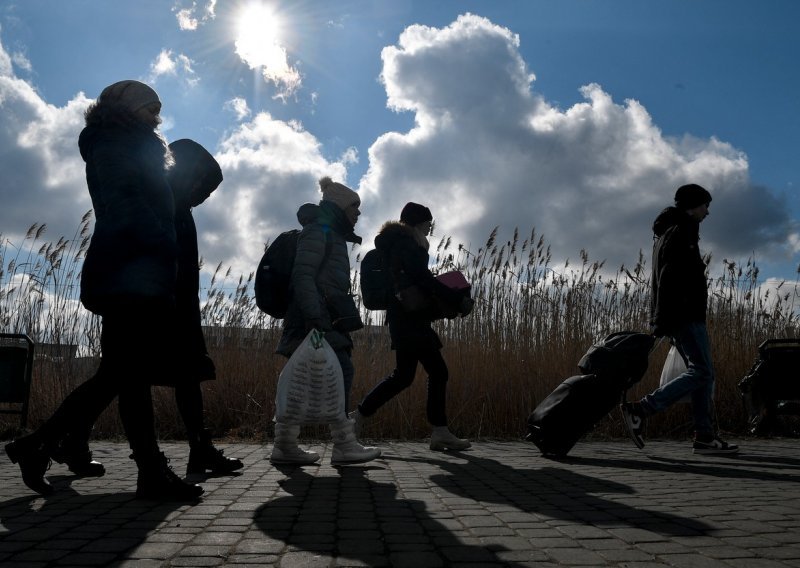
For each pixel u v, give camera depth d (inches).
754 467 204.7
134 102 141.8
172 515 125.4
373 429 296.7
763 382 306.0
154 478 139.5
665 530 115.9
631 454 240.1
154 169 140.1
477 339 334.6
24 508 131.4
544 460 220.1
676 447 265.6
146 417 139.3
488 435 309.1
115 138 138.7
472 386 314.2
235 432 297.0
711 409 238.8
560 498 148.1
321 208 198.5
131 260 132.4
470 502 142.7
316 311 192.9
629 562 95.5
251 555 98.2
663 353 331.6
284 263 200.8
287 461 202.5
